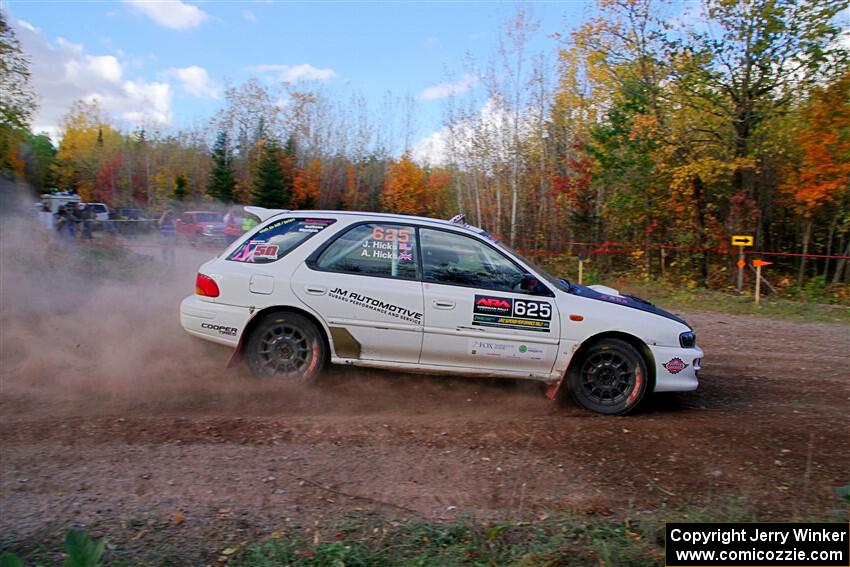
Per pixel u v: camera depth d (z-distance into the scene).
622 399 5.78
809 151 16.73
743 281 17.44
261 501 3.95
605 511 3.99
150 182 57.06
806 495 4.22
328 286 5.83
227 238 19.94
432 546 3.45
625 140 19.11
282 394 5.85
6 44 21.14
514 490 4.22
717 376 7.28
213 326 5.91
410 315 5.80
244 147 46.91
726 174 18.34
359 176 46.00
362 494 4.09
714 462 4.73
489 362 5.84
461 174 27.34
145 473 4.24
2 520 3.60
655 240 19.88
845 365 7.96
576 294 5.93
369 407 5.71
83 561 2.66
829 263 18.64
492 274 5.92
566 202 21.56
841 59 16.61
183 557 3.30
